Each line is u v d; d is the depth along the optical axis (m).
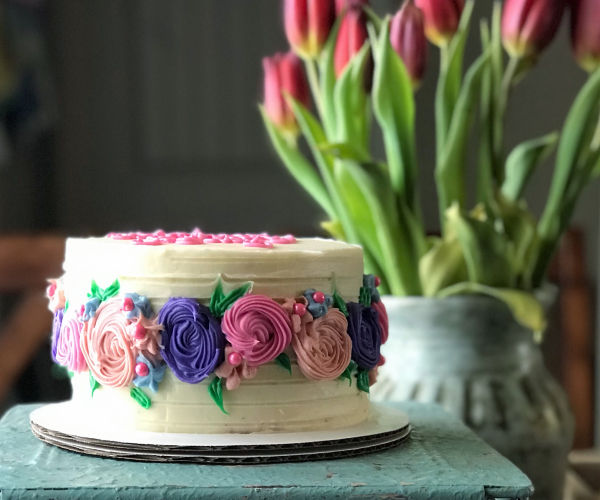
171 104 2.84
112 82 2.82
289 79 1.09
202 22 2.82
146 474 0.70
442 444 0.82
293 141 1.13
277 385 0.77
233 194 2.85
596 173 1.11
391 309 1.05
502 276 1.03
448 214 1.03
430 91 2.43
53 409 0.86
